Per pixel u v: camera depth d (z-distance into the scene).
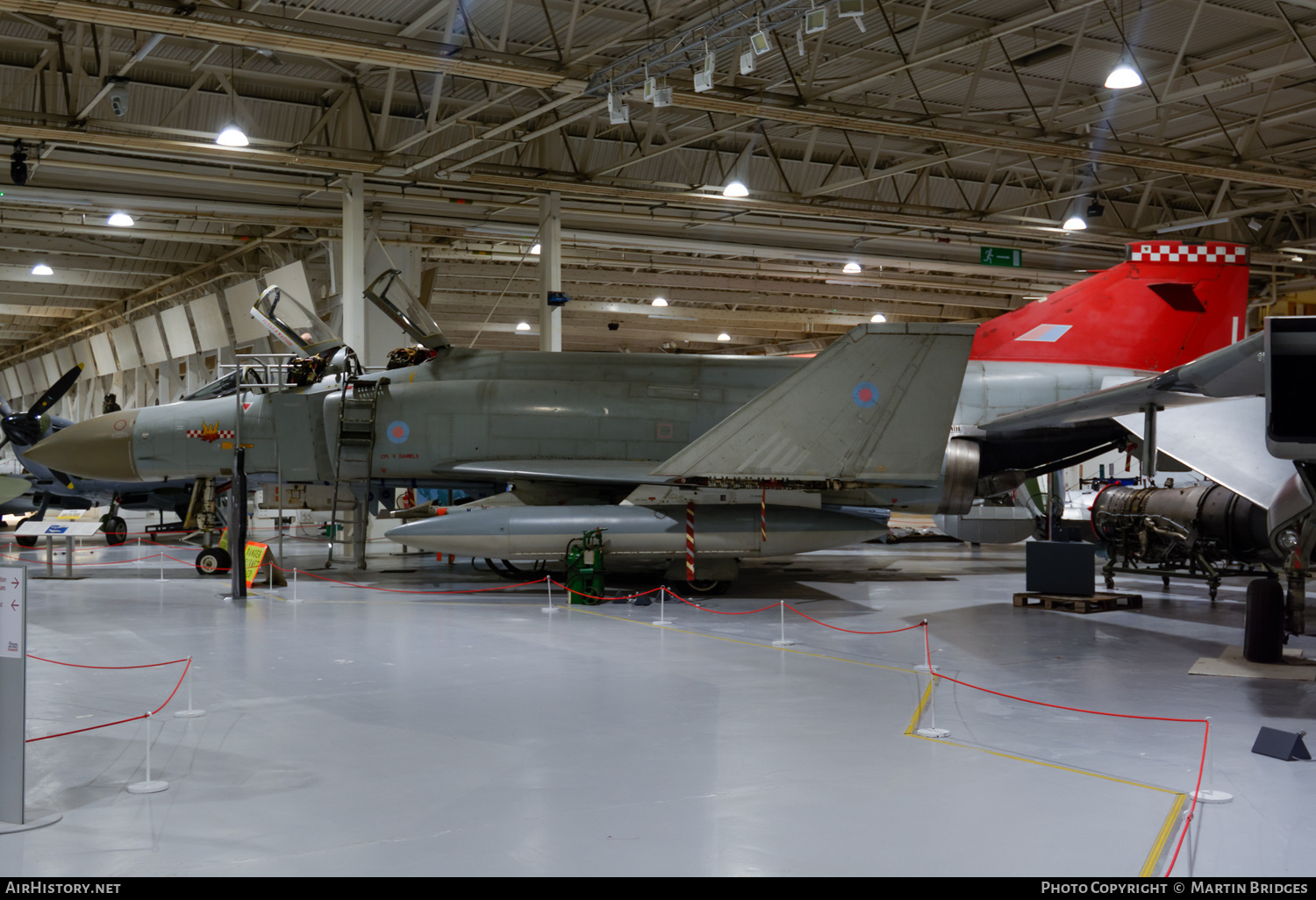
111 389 34.12
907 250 25.28
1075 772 4.69
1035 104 17.81
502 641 8.35
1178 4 13.88
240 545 11.12
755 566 15.62
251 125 16.56
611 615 9.95
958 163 21.39
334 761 4.87
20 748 3.96
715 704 6.09
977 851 3.68
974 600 11.21
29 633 8.73
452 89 16.78
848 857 3.62
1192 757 4.96
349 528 16.64
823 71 16.23
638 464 12.00
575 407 12.25
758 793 4.37
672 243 22.91
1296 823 3.99
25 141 15.48
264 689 6.51
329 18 13.83
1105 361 13.32
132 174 16.95
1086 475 24.00
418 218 20.20
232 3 12.05
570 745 5.15
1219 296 13.38
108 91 13.11
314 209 19.36
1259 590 7.44
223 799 4.29
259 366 13.46
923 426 10.41
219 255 25.62
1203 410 8.85
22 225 20.16
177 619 9.58
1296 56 15.57
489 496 13.31
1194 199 22.97
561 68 12.41
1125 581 13.59
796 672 7.08
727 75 14.71
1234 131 19.17
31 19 13.38
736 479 10.66
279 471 13.03
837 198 19.11
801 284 31.27
